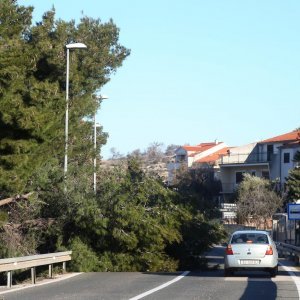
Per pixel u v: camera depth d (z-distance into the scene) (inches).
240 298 602.5
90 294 634.8
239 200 2620.6
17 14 984.9
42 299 591.5
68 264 977.5
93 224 985.5
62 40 1316.4
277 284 753.0
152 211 1018.7
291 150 2765.7
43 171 1019.3
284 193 2554.1
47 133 890.1
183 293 645.9
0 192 912.9
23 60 850.8
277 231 1818.4
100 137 1663.4
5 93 821.9
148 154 5064.0
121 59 1491.1
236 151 3211.1
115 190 1009.5
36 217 1028.5
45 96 904.9
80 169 1138.7
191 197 1090.7
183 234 1066.1
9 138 858.8
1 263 681.6
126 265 995.9
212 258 1446.9
